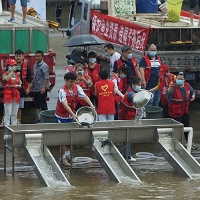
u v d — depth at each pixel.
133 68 28.17
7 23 31.11
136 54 33.41
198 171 19.17
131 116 22.17
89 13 41.53
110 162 19.36
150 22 36.56
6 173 19.45
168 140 20.81
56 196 14.70
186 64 33.66
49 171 18.20
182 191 15.52
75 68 26.09
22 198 14.40
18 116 29.06
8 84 26.39
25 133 18.78
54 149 24.91
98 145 19.92
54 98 38.59
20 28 31.12
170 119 22.34
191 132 21.72
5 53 30.95
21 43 31.45
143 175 18.98
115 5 41.03
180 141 20.78
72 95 20.62
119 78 25.94
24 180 17.95
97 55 39.84
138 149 25.27
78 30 43.84
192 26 35.56
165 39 33.84
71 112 20.17
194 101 39.19
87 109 21.00
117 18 37.09
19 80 27.11
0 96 32.22
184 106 24.84
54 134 19.16
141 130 20.19
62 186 16.58
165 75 25.28
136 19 37.56
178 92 24.44
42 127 20.70
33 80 30.92
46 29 32.16
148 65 29.41
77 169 20.50
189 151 21.89
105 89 23.33
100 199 14.16
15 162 21.69
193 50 34.00
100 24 37.78
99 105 23.47
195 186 16.52
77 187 16.45
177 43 33.50
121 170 18.91
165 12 41.94
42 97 30.17
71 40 30.31
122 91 27.42
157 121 22.25
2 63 30.50
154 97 29.92
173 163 19.39
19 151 24.00
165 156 19.84
